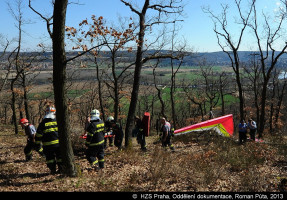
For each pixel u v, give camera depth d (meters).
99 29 7.69
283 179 6.32
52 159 6.74
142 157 9.10
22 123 8.41
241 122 14.40
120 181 6.09
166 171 6.67
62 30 5.86
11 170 6.93
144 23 11.31
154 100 45.19
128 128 11.90
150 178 6.32
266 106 34.28
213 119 14.35
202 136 14.40
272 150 10.75
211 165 7.44
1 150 10.71
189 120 35.44
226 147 10.98
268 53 21.67
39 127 6.61
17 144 13.03
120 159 8.36
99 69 21.19
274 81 35.41
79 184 5.62
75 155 9.73
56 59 5.90
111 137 12.16
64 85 6.03
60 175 6.32
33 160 8.65
